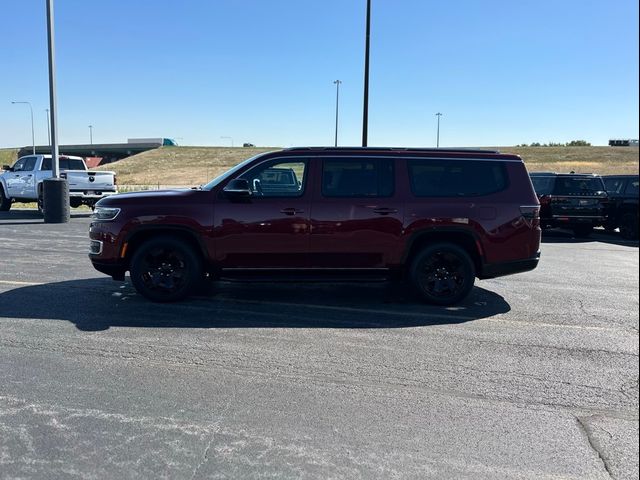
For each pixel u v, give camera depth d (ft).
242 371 15.29
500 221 22.54
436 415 12.76
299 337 18.37
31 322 19.69
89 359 16.03
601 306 23.52
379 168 22.54
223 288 26.00
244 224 21.94
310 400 13.48
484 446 11.37
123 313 21.04
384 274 22.71
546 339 18.61
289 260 22.27
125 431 11.79
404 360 16.34
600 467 10.63
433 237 22.93
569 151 277.85
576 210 51.01
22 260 33.12
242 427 12.05
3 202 68.08
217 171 235.40
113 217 22.22
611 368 15.92
